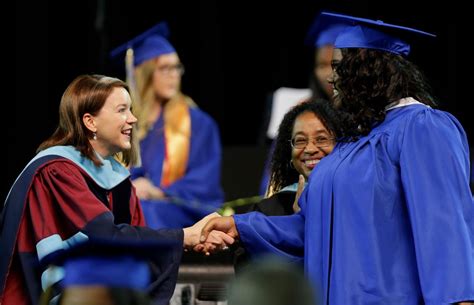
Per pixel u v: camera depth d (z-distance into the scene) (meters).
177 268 5.74
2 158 11.10
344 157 5.43
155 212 9.26
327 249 5.34
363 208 5.26
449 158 5.16
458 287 4.95
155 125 9.63
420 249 5.06
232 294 3.22
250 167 10.61
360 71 5.49
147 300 3.43
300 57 11.84
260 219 5.84
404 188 5.20
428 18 11.56
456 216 5.06
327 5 11.78
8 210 5.83
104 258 4.02
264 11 12.08
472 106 11.48
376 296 5.18
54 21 11.29
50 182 5.79
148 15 11.63
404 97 5.48
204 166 9.75
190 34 11.91
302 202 5.73
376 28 5.54
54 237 5.69
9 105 11.20
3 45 11.22
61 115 5.98
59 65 11.32
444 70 11.53
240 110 11.84
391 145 5.32
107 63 11.32
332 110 6.12
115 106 5.92
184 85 11.84
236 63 11.86
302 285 3.08
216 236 5.83
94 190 5.92
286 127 6.39
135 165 6.48
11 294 5.79
